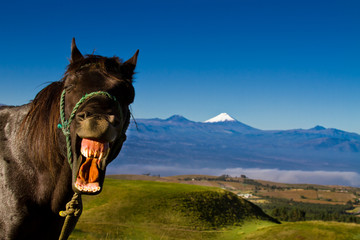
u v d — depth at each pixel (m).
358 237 32.41
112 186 61.34
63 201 2.89
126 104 2.83
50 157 2.82
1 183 2.84
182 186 67.06
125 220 45.19
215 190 64.94
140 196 56.38
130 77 3.00
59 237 2.95
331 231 34.75
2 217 2.78
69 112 2.64
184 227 46.41
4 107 3.35
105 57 2.88
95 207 51.16
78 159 2.39
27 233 2.84
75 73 2.70
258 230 42.47
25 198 2.81
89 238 28.38
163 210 51.09
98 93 2.53
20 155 2.91
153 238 38.12
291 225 40.16
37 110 2.97
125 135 2.87
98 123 2.20
